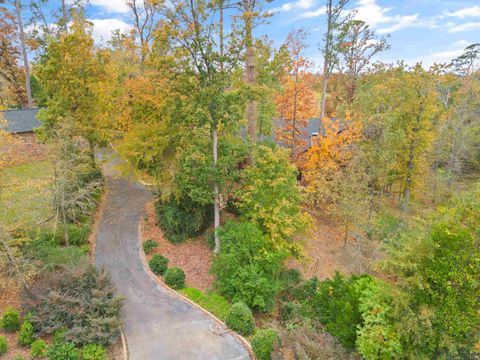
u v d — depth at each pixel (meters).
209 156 16.19
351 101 30.77
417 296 8.80
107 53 19.42
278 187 15.91
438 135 26.11
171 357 10.48
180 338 11.34
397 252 9.23
